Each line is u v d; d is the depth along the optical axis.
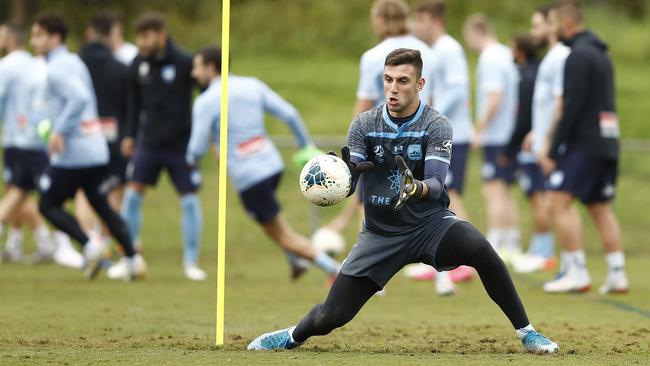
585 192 37.22
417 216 21.95
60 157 40.12
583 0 98.38
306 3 94.19
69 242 48.47
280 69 84.00
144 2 89.44
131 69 43.19
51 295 36.19
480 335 26.31
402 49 21.52
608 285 37.69
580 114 36.75
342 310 22.03
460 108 38.34
